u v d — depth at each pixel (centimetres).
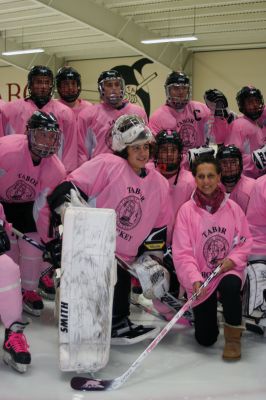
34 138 321
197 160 301
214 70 1248
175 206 347
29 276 352
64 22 1154
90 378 253
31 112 419
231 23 1074
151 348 255
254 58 1198
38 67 418
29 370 265
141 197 294
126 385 249
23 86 1512
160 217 305
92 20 1003
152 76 1334
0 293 264
